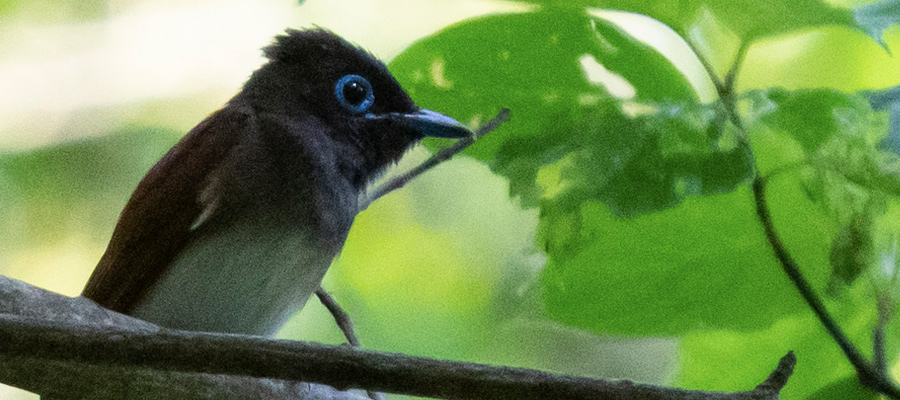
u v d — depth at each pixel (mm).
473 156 2352
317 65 2408
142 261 2387
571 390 2303
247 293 2385
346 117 2406
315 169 2391
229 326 2385
